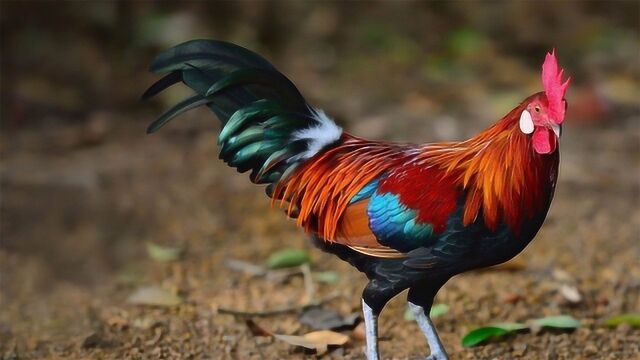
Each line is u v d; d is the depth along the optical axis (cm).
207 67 780
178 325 948
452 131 1538
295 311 976
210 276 1085
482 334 885
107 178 1347
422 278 732
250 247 1164
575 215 1270
